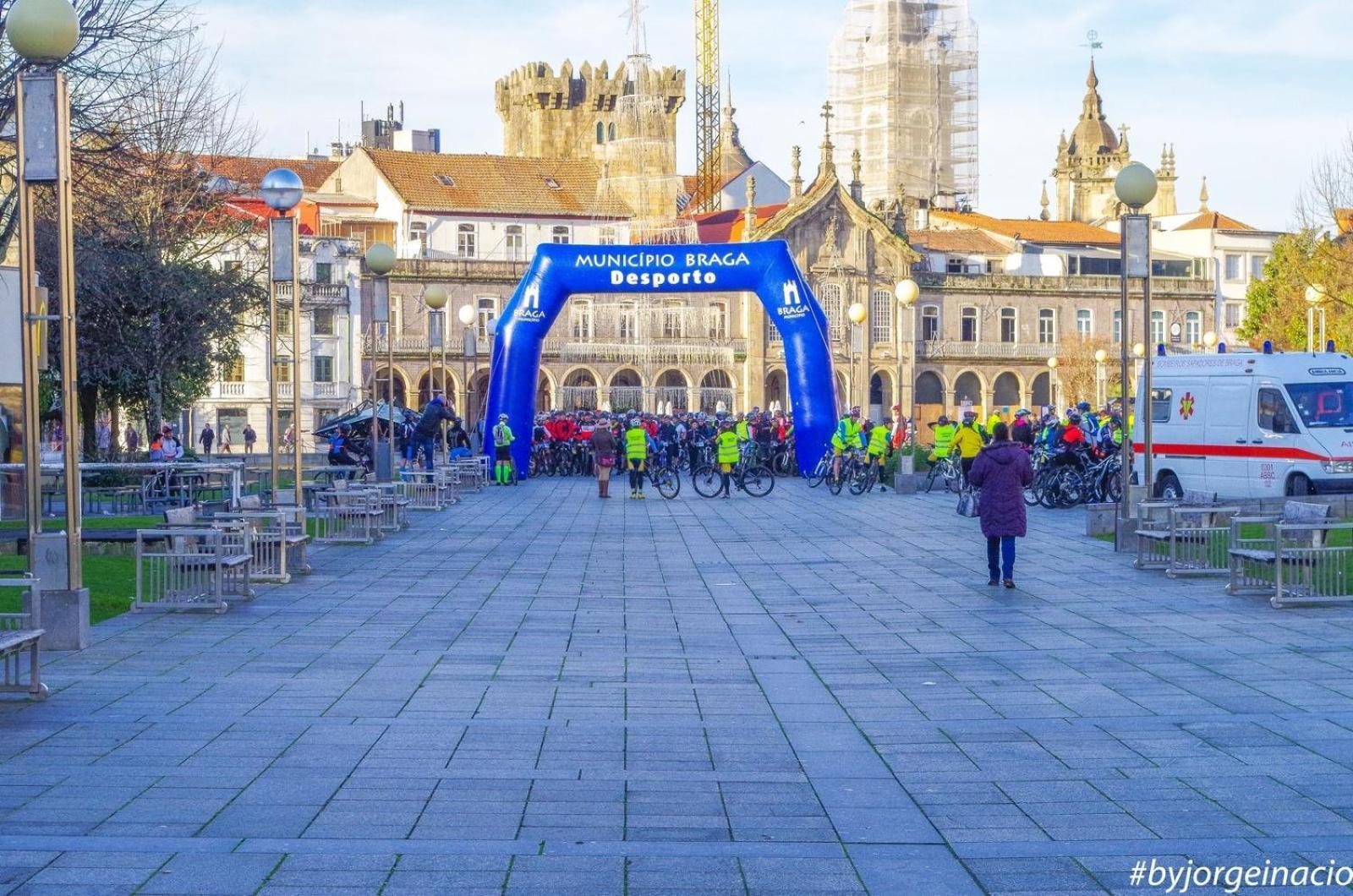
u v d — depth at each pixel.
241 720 9.84
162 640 13.47
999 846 6.96
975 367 100.38
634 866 6.65
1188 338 104.56
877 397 98.38
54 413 41.94
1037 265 104.62
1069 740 9.24
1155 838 7.07
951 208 110.06
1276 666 11.85
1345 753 8.76
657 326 92.06
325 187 97.50
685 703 10.53
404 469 40.16
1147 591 17.06
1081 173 144.62
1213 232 105.81
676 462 53.06
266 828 7.26
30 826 7.27
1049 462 32.69
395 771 8.44
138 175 36.12
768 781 8.23
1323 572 15.78
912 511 31.77
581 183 92.94
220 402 78.62
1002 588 17.50
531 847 6.93
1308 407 27.91
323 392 80.75
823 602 16.44
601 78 120.50
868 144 108.44
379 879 6.44
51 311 35.19
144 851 6.83
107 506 31.64
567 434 52.47
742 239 95.19
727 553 22.47
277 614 15.36
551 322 45.62
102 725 9.66
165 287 40.25
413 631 14.16
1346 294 55.59
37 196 28.41
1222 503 20.39
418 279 85.25
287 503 22.67
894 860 6.75
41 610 12.75
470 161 92.25
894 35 106.94
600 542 24.48
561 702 10.58
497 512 32.19
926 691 11.01
